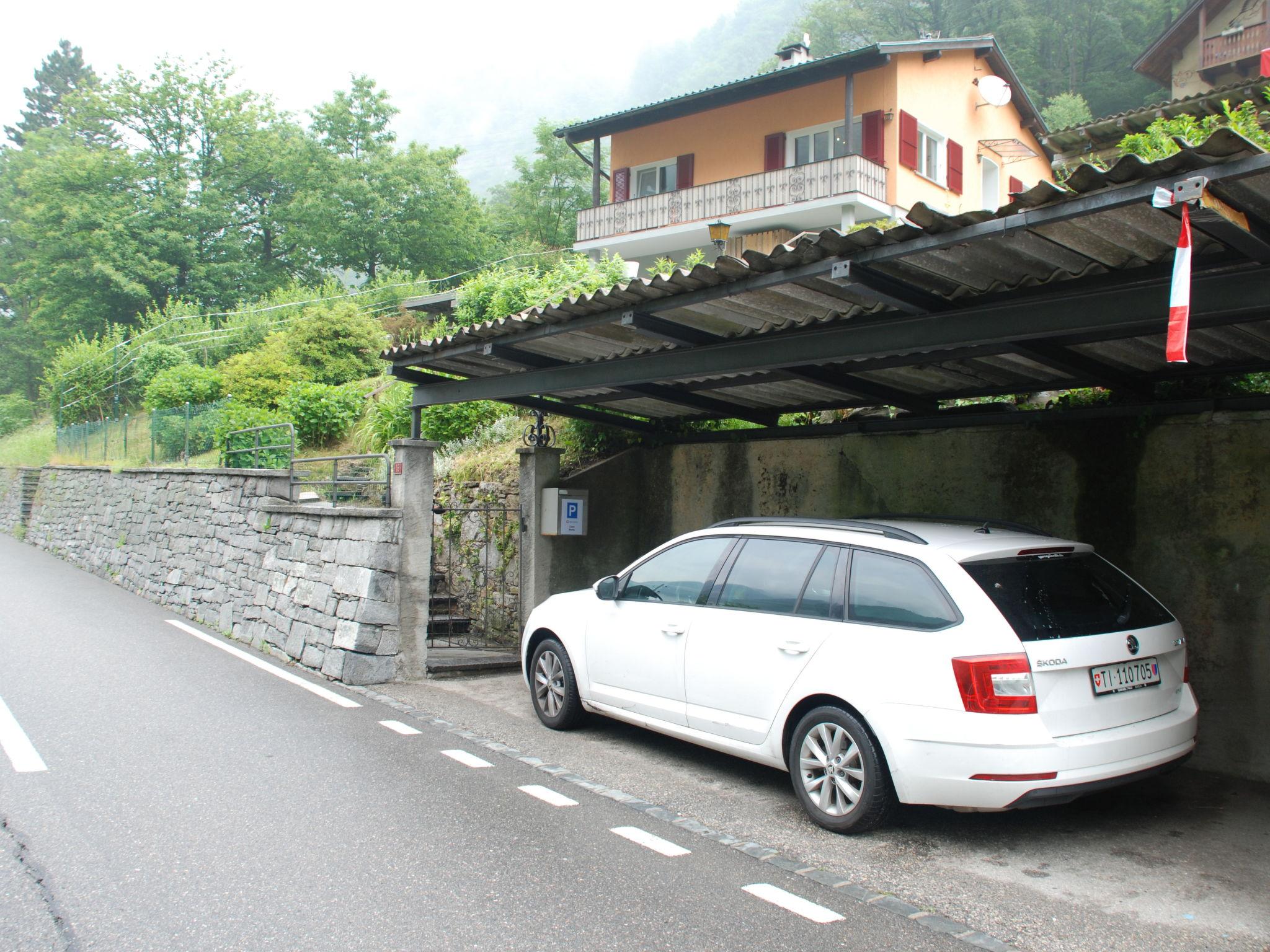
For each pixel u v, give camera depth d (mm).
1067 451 6668
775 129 25469
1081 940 3732
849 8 52500
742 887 4195
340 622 8852
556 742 6629
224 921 3809
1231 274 4199
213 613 12117
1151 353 5781
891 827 4980
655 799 5414
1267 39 23547
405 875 4297
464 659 9188
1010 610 4496
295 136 51750
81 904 3963
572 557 9742
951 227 4266
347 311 20578
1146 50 26547
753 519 5930
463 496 11578
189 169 48250
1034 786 4227
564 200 50312
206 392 20469
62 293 43844
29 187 46281
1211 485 5945
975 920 3900
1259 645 5699
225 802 5285
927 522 5520
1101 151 17078
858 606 4938
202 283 45000
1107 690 4547
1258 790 5562
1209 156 3482
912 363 6168
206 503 13062
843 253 4711
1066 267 4660
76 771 5840
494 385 8180
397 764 6066
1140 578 6234
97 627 11672
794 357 5906
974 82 26781
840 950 3619
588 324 6320
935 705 4438
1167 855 4617
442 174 49875
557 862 4461
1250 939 3752
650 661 6047
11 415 38875
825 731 4906
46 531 22922
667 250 26875
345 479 12805
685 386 7809
